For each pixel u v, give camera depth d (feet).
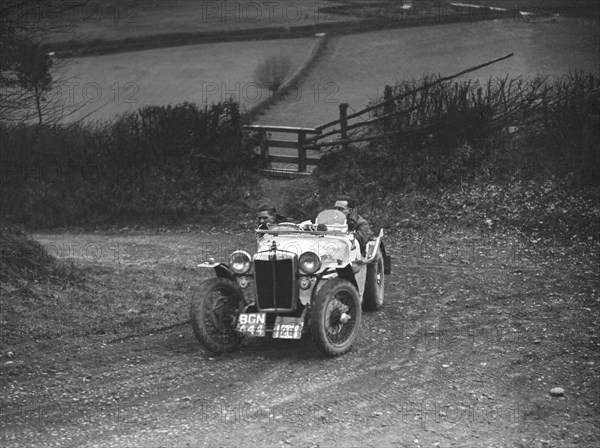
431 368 27.73
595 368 27.07
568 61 92.79
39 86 56.85
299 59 110.32
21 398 25.72
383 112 65.31
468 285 39.65
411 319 34.14
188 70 109.81
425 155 60.44
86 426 23.39
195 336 31.24
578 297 36.40
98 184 68.69
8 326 32.91
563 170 55.31
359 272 32.91
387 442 21.85
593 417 23.21
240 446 21.75
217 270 30.68
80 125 75.61
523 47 102.22
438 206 55.88
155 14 138.10
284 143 67.05
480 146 59.98
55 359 29.60
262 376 27.32
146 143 69.00
